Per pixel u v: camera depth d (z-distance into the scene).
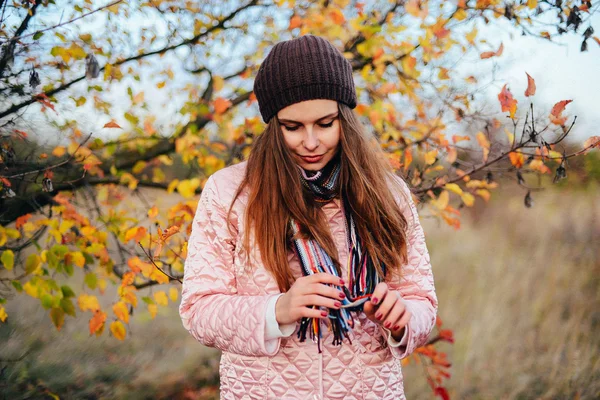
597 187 6.83
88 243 2.40
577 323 4.11
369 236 1.35
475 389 3.41
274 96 1.36
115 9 2.19
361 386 1.31
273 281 1.32
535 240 6.12
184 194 2.52
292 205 1.33
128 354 4.09
